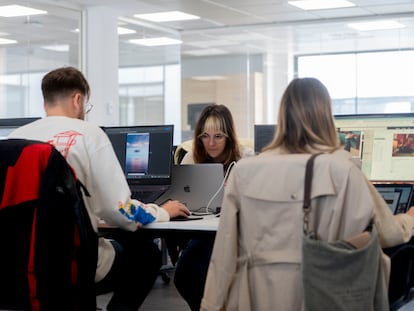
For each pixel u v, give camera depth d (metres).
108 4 7.47
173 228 2.68
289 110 2.12
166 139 3.28
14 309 2.29
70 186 2.26
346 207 1.98
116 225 2.62
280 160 2.05
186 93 11.30
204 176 3.18
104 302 4.42
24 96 6.97
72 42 7.36
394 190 2.80
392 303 2.69
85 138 2.54
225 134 3.43
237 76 10.74
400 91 8.65
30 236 2.25
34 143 2.30
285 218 2.03
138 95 8.70
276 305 2.03
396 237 2.08
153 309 4.27
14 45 6.87
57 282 2.24
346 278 1.91
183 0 7.35
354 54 8.91
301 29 9.04
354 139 3.00
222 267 2.12
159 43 9.14
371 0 7.48
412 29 8.44
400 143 2.93
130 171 3.32
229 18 8.56
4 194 2.27
